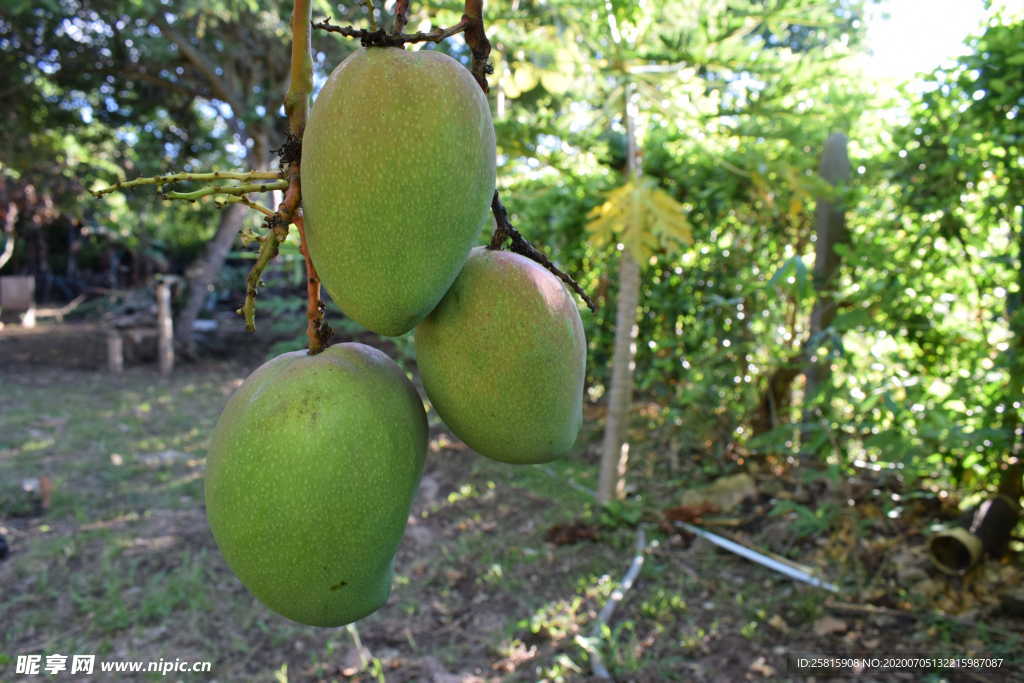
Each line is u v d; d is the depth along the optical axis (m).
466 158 0.88
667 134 4.88
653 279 5.62
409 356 5.32
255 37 8.95
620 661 2.89
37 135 10.62
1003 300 3.43
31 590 3.53
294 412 0.92
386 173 0.84
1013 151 3.20
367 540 0.94
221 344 11.10
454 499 4.58
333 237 0.87
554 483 4.76
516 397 0.98
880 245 3.63
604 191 3.65
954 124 3.39
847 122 3.83
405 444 0.96
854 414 3.59
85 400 7.48
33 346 11.12
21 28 8.87
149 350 10.44
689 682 2.78
